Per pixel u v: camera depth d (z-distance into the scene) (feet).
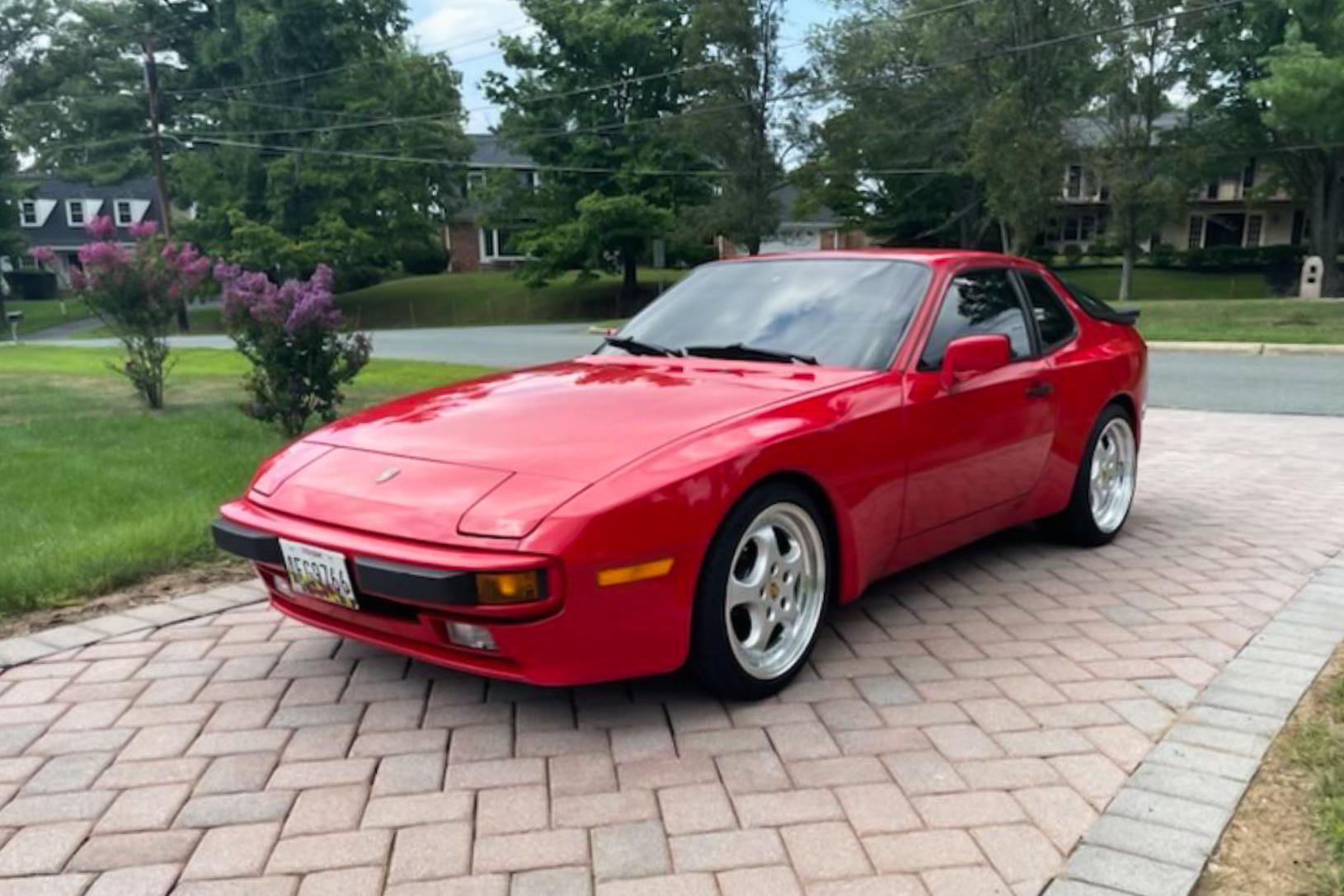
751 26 105.50
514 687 10.94
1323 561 15.48
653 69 127.75
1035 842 7.97
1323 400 34.19
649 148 127.34
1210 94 110.73
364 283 158.61
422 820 8.36
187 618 13.02
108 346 74.02
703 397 11.12
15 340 103.40
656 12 128.47
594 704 10.50
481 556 8.76
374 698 10.68
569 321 126.62
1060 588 14.26
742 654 10.29
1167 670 11.30
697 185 130.31
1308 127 74.84
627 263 135.95
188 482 20.02
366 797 8.72
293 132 133.08
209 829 8.25
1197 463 23.45
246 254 125.39
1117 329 17.11
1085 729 9.87
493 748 9.59
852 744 9.59
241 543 10.30
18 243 145.28
